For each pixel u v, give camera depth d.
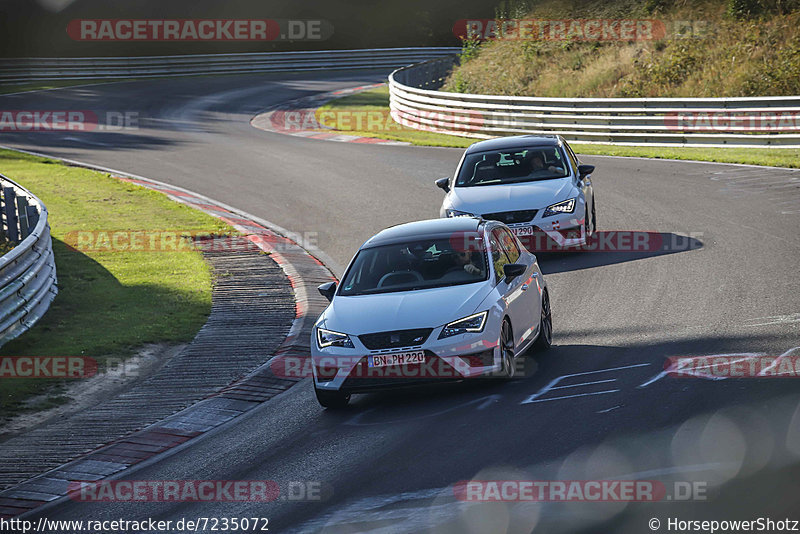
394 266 36.94
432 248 37.47
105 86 194.12
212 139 128.12
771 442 24.67
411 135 127.25
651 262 53.31
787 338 35.91
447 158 103.81
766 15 132.75
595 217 62.56
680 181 80.88
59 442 32.94
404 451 28.00
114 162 108.81
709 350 35.47
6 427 34.88
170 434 33.34
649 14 148.62
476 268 36.03
